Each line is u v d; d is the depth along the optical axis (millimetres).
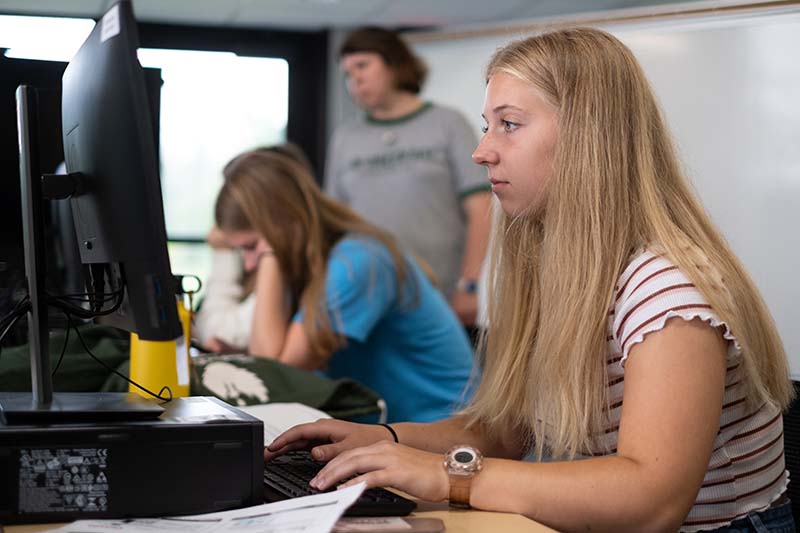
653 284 1123
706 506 1194
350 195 4473
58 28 1564
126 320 1063
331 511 881
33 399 1081
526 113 1244
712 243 1230
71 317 1261
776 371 1232
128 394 1165
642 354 1096
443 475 1048
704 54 2260
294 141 5922
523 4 5289
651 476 1028
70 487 945
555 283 1228
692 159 2268
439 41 4406
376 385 2506
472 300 4238
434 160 4289
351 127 4516
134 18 965
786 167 2127
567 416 1207
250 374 1800
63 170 1331
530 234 1359
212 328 3066
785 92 2143
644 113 1243
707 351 1086
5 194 1256
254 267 2625
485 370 1439
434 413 2514
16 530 918
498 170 1272
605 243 1200
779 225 2129
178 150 5676
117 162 983
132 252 989
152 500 963
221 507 982
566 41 1267
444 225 4309
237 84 5797
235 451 987
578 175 1216
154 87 1577
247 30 5805
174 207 5676
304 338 2408
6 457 931
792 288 2068
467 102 4340
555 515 1026
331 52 5887
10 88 1295
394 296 2471
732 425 1188
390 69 4254
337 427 1298
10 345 1639
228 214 2557
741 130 2203
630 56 1266
